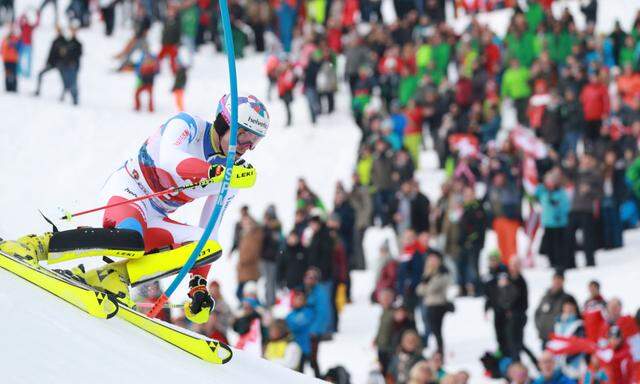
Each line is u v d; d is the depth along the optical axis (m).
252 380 14.05
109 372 11.48
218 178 13.65
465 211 42.69
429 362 31.28
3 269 13.62
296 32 72.69
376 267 40.91
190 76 71.88
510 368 30.47
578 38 61.03
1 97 63.53
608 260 46.50
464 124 53.56
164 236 14.40
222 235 52.31
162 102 67.12
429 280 37.22
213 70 73.56
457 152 51.69
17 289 13.01
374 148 51.72
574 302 33.84
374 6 77.50
